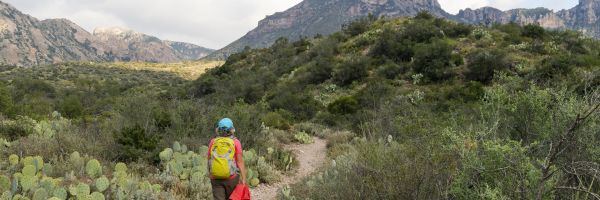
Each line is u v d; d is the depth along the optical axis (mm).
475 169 3930
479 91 26719
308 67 45062
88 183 6629
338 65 42156
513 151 3764
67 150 8625
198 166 8117
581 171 3695
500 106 5055
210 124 11906
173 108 12891
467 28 42906
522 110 4910
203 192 7059
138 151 9000
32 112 16734
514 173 3742
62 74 107125
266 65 57938
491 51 33656
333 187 5836
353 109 26734
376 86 31016
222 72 63500
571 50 35812
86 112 26672
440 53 35344
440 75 33062
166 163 8469
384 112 10664
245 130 12539
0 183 5512
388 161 4914
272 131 17656
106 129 10961
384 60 39531
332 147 14672
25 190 5555
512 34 40188
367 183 4844
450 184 4305
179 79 115875
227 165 4879
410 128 7008
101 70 125375
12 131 10742
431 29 42219
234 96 41594
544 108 4645
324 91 37594
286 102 32781
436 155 4547
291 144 16609
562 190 3756
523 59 32438
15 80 67375
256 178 8758
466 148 4199
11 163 7250
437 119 6977
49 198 5039
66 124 12320
